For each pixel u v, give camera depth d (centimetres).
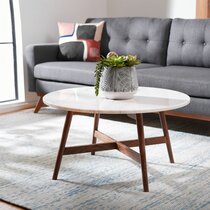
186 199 198
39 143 290
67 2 458
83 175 230
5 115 379
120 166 244
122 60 223
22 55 416
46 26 438
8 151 273
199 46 346
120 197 201
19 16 411
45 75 371
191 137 301
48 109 400
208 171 235
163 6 458
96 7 496
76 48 390
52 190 210
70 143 288
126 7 487
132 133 312
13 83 428
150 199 198
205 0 422
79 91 252
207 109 285
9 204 196
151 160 254
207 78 290
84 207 190
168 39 370
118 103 216
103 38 401
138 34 381
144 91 250
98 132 256
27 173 234
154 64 372
